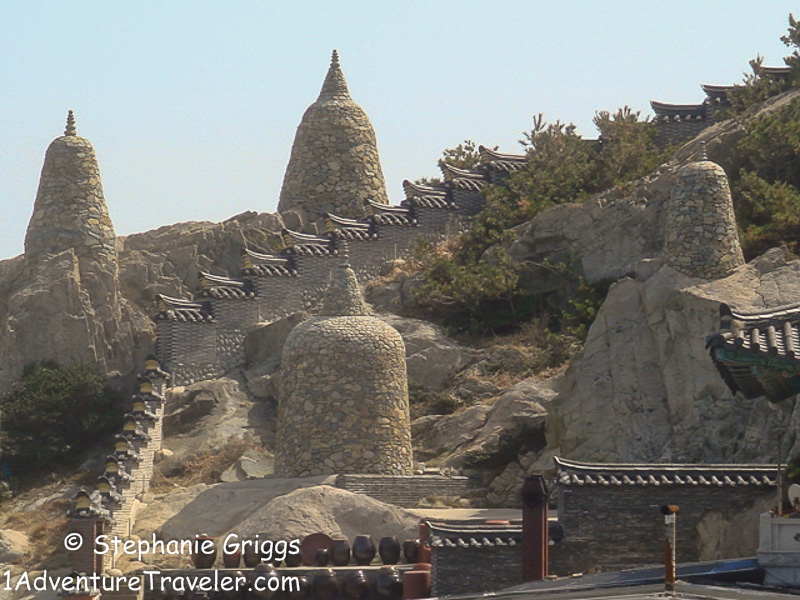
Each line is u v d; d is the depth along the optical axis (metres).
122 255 86.81
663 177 79.06
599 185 86.56
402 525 61.38
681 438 62.50
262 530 60.94
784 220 70.56
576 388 66.62
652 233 77.94
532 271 80.75
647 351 65.62
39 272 81.69
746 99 89.12
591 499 49.19
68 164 83.12
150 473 70.81
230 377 79.00
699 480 49.09
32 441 76.50
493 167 91.69
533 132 93.00
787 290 64.44
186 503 67.62
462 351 78.06
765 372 36.66
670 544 28.98
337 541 59.69
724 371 37.38
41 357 80.38
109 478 65.88
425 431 73.12
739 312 36.88
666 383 64.31
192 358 78.69
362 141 94.56
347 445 66.44
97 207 83.44
